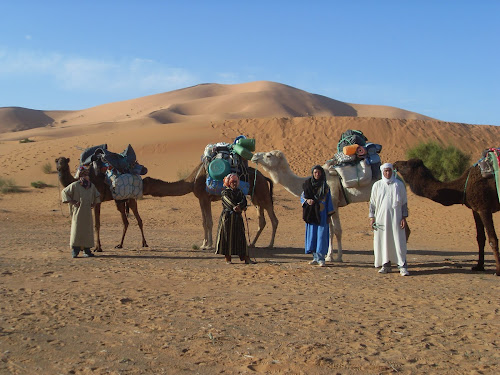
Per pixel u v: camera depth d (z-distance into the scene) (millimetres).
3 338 5688
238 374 4766
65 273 9438
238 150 12688
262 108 136000
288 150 48188
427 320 6508
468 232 19328
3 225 19688
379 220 9648
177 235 17719
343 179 11227
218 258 11750
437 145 36562
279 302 7395
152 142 48281
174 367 4918
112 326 6176
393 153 48438
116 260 11125
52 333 5902
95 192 11578
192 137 49781
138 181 12719
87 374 4750
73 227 11344
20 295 7629
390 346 5508
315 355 5188
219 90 179875
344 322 6395
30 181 37094
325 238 10492
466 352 5332
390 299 7617
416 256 13094
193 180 13367
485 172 9180
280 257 12352
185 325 6223
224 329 6051
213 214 24938
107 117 148375
